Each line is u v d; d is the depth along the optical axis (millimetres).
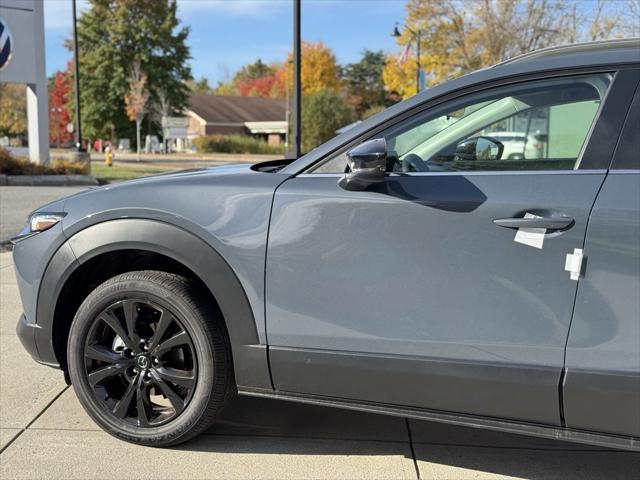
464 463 2916
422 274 2518
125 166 30141
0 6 18016
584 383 2338
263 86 89250
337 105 51406
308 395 2742
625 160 2367
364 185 2537
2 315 5059
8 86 49938
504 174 2502
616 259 2293
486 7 28797
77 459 2887
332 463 2895
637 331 2281
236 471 2812
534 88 2545
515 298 2414
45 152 19594
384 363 2572
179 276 2889
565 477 2816
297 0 11555
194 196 2805
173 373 2896
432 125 2680
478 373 2461
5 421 3248
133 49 51406
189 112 62812
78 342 2982
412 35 33969
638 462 2945
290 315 2682
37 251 3008
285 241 2666
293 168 2777
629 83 2410
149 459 2896
